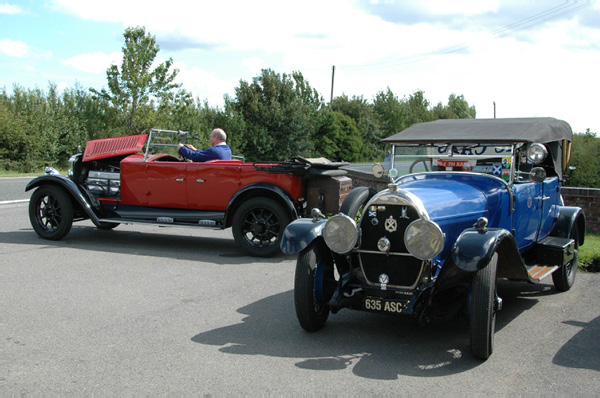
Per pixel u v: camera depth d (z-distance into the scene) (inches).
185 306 190.9
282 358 145.7
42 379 129.0
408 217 154.1
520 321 184.7
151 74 1068.5
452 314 158.9
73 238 317.4
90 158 312.0
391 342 160.7
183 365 139.2
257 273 241.8
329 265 175.9
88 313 180.1
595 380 133.8
